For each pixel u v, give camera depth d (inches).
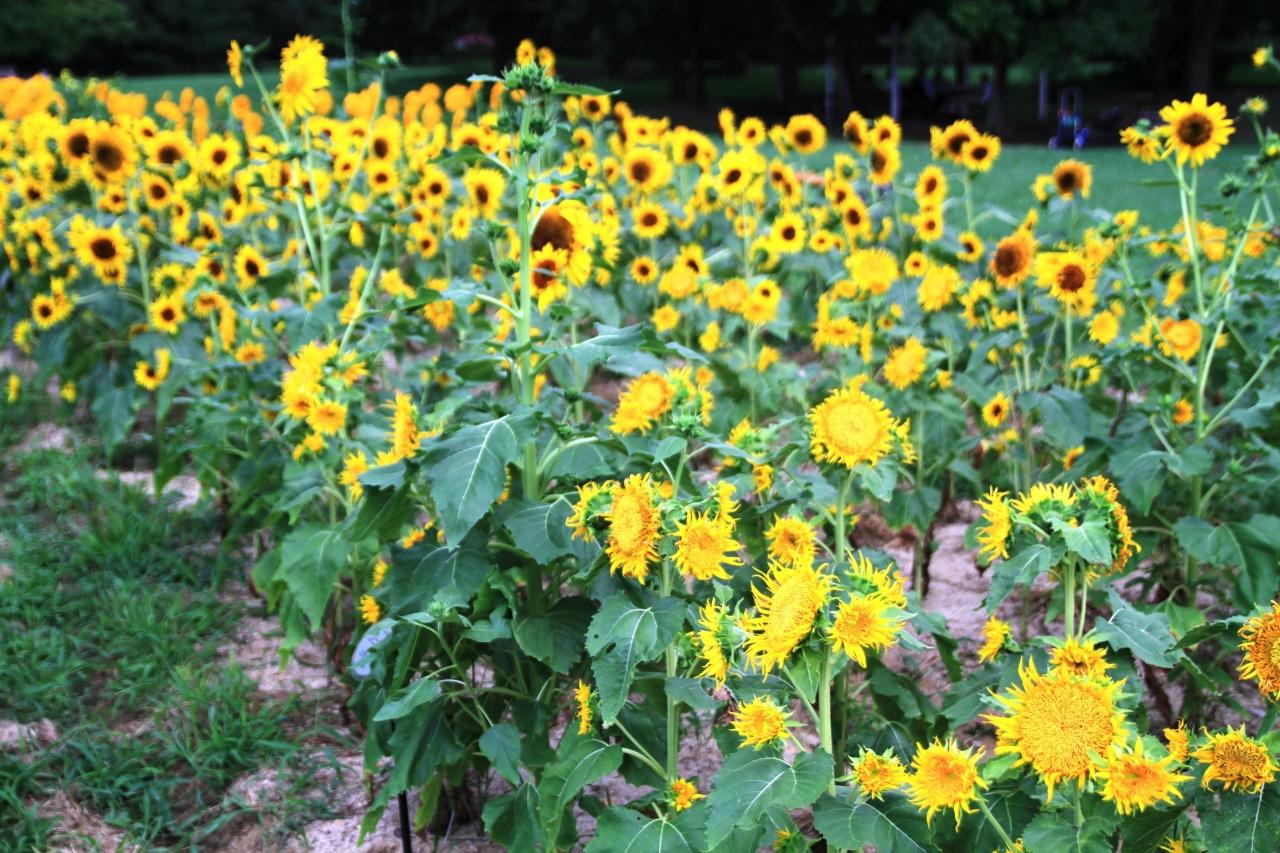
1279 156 160.6
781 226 247.4
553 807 106.3
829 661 87.4
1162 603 146.0
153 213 285.4
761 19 1312.7
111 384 245.6
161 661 174.6
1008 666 98.0
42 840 133.7
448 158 119.7
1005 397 190.4
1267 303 180.1
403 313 194.1
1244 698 154.9
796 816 129.8
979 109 1190.9
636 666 98.7
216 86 1364.4
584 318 241.6
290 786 146.3
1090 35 903.1
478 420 114.6
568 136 122.7
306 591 144.1
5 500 235.9
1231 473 146.8
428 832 137.2
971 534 178.5
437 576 110.3
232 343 230.7
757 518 123.5
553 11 1427.2
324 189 231.0
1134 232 213.0
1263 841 75.9
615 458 131.7
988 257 260.1
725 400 217.5
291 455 175.9
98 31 1873.8
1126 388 196.9
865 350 206.8
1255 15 1264.8
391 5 1664.6
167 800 144.8
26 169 297.1
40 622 186.1
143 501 229.3
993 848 94.0
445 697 117.1
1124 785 74.5
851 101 1196.5
